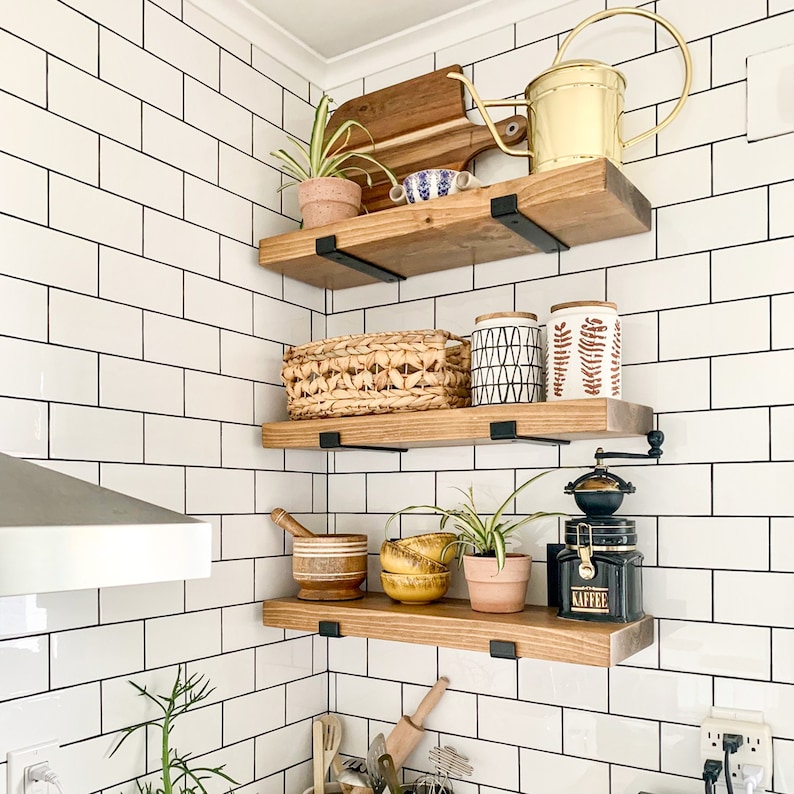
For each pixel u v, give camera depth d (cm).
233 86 172
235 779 162
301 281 189
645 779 147
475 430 144
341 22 177
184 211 159
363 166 188
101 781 135
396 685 179
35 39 133
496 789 164
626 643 134
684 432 148
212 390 163
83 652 134
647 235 155
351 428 159
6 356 126
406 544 161
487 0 169
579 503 144
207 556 96
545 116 140
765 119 144
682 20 153
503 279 171
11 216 128
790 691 136
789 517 138
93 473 138
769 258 142
